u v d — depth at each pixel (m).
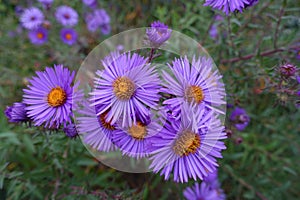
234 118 0.41
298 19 0.42
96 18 0.52
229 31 0.40
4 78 0.46
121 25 0.54
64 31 0.50
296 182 0.50
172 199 0.47
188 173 0.23
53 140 0.35
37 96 0.27
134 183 0.46
